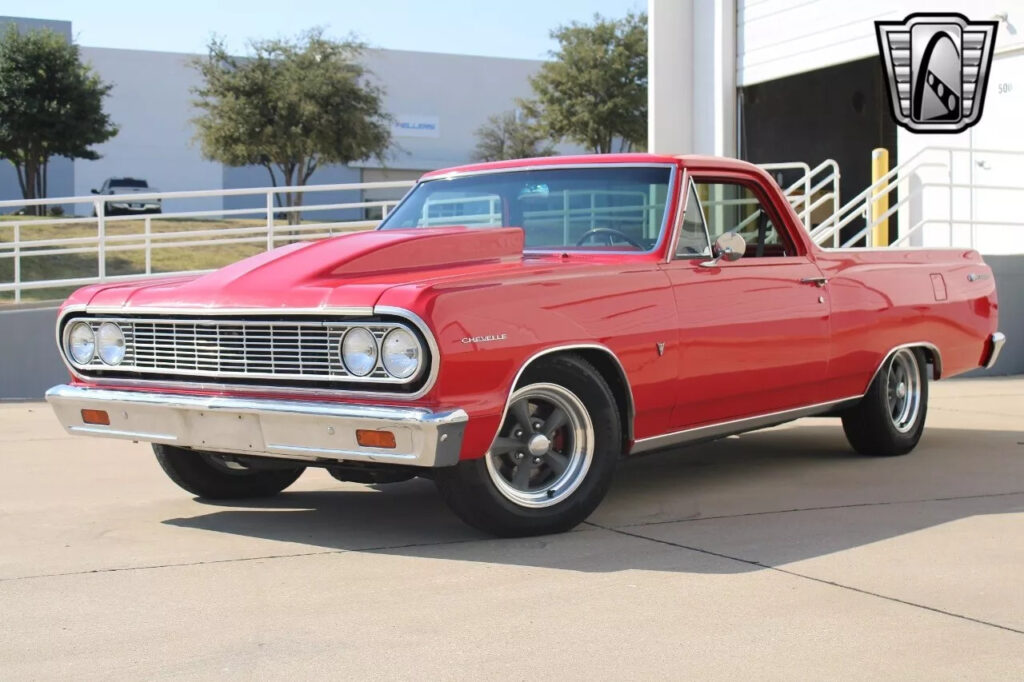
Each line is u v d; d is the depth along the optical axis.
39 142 37.41
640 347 4.67
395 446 3.94
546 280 4.36
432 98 48.50
